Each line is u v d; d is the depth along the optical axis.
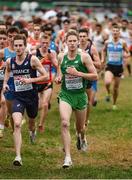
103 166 14.14
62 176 12.80
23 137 17.55
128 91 29.67
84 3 81.50
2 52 16.72
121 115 21.92
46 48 17.75
